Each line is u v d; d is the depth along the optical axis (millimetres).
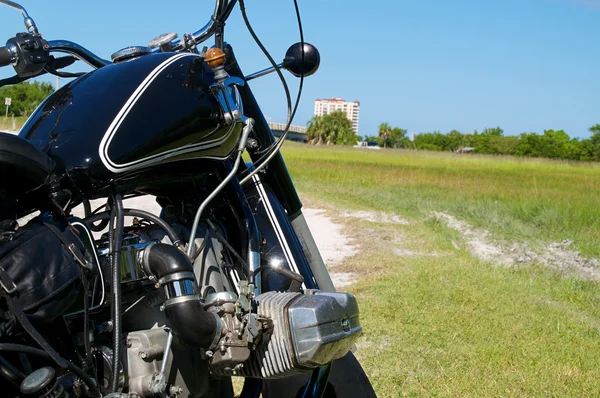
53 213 2332
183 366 2619
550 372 4914
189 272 2439
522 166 44000
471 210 13758
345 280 7426
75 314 2361
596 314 6555
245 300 2500
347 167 29328
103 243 2547
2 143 2152
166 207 2867
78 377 2285
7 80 2781
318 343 2475
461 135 109625
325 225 11383
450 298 6695
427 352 5227
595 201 16516
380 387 4531
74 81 2744
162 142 2533
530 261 8914
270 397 3182
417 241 10094
